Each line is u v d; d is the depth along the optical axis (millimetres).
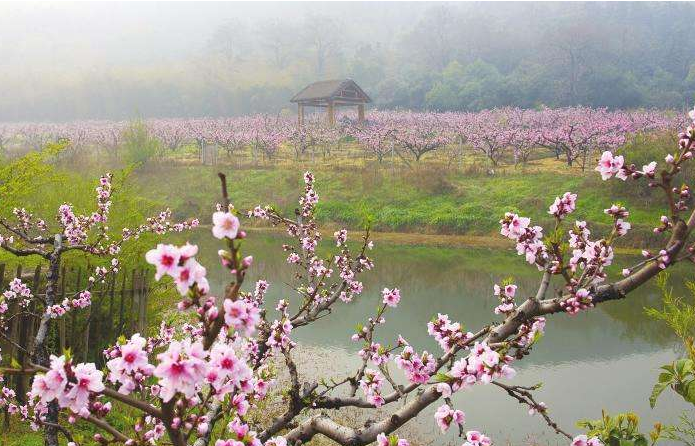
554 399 10672
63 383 2217
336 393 10211
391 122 68875
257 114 111625
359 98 64875
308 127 62656
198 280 2188
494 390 11117
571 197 3211
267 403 8180
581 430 9320
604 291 2924
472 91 98250
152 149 42781
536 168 41188
